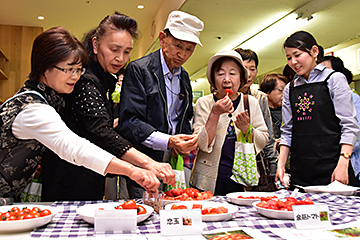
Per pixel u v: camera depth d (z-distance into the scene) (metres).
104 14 5.87
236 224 1.10
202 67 4.93
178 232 0.96
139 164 1.40
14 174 1.32
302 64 2.21
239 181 1.97
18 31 6.44
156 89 1.84
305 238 0.92
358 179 2.32
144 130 1.72
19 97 1.25
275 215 1.16
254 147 2.05
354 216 1.20
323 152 2.11
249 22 3.52
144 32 6.66
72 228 1.03
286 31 3.56
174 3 4.36
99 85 1.58
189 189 1.58
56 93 1.42
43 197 1.60
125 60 1.66
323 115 2.12
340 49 3.87
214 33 3.86
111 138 1.45
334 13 2.95
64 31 1.31
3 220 0.99
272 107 3.21
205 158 2.04
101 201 1.47
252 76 2.63
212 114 1.92
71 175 1.60
